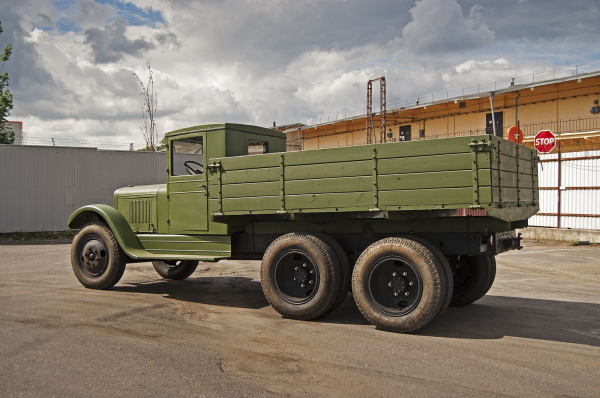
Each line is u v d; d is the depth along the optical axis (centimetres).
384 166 495
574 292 734
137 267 993
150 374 375
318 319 554
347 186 514
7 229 1669
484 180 450
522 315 579
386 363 402
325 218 538
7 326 507
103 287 723
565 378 369
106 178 1833
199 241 668
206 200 655
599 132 2425
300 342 462
